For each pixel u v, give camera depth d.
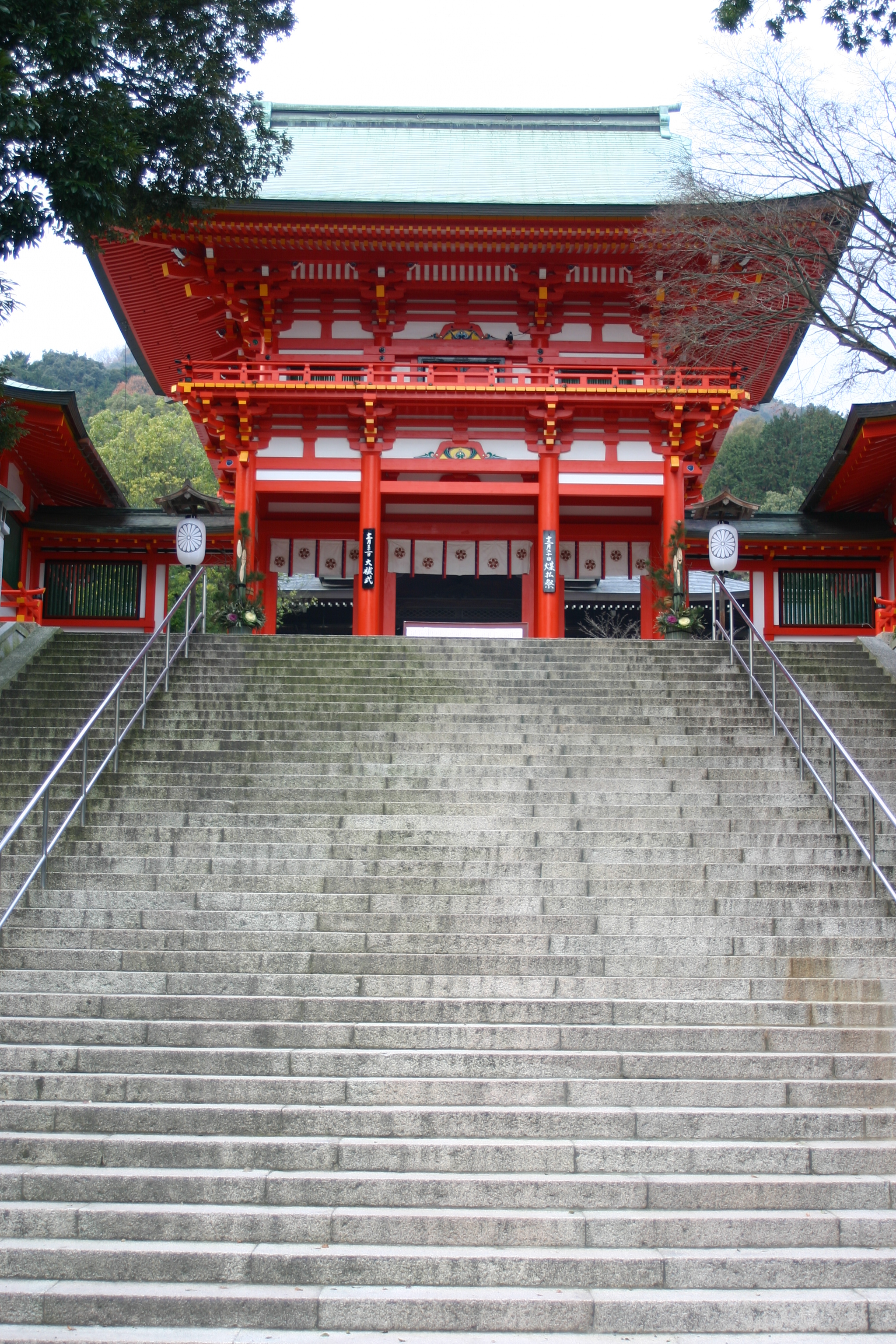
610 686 16.02
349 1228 6.55
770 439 58.38
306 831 11.52
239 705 15.23
